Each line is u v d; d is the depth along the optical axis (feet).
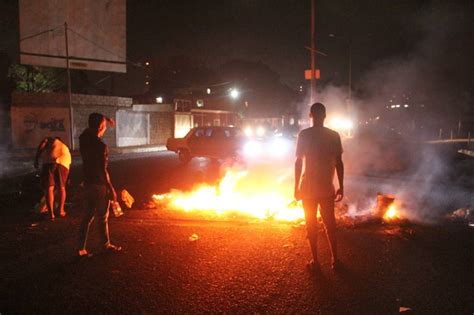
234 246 20.30
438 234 22.25
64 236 22.53
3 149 89.04
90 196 18.69
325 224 17.29
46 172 26.35
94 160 18.57
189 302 14.35
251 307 13.96
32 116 89.86
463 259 18.39
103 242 19.51
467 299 14.46
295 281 16.06
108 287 15.62
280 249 19.79
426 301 14.30
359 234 22.26
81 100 93.86
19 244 21.08
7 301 14.48
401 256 18.79
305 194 17.08
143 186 39.78
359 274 16.71
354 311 13.62
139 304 14.23
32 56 91.20
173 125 121.60
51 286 15.76
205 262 18.17
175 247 20.27
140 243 21.01
